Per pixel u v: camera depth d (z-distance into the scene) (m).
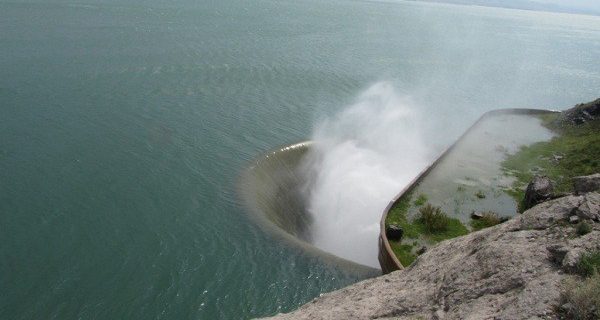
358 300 19.14
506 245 17.36
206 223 37.41
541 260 15.96
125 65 76.94
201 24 126.00
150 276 31.19
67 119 53.38
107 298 29.00
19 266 30.94
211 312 28.61
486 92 92.75
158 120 57.03
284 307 29.31
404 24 196.75
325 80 85.94
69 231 34.88
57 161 44.25
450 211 36.75
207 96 68.31
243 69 84.88
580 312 13.06
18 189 39.19
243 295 30.06
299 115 66.56
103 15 120.00
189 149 50.47
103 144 48.84
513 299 14.55
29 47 79.69
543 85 103.31
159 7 147.88
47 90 61.06
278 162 51.12
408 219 35.19
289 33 130.50
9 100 56.03
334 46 119.94
